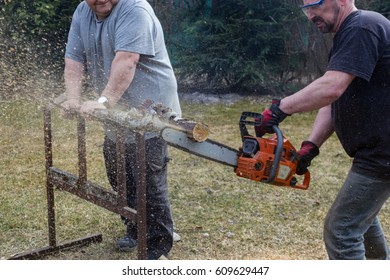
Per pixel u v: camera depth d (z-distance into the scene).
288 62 8.67
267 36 8.31
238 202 4.37
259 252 3.54
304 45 8.66
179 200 4.40
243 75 8.24
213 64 8.32
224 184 4.79
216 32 8.48
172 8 8.70
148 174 3.02
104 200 2.81
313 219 4.07
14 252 3.45
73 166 5.12
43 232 3.75
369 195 2.55
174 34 8.72
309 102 2.46
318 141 2.85
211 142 2.60
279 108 2.55
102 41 3.05
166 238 3.16
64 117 3.02
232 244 3.65
